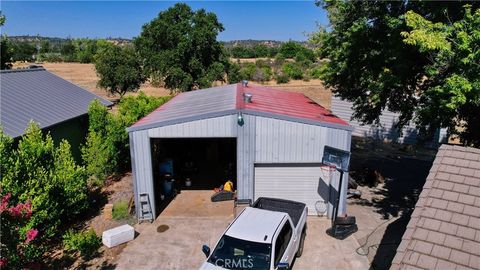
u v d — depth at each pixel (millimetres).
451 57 10266
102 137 17188
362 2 14133
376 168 19594
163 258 11031
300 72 68938
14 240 7973
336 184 13320
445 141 22375
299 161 13195
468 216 6512
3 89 16703
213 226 12977
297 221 10914
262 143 13039
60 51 122000
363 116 18984
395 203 15156
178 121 12750
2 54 32875
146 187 13203
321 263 10742
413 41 9992
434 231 6402
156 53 35938
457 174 7371
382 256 11047
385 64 14586
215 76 35344
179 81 35156
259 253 8797
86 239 11125
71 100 19031
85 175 13617
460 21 10391
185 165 18406
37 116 15758
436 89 10633
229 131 12945
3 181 10156
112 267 10602
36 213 10586
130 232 11938
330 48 16922
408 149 23016
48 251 11461
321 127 12828
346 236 12180
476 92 9586
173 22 35406
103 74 40656
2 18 27984
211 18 35469
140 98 22453
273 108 14391
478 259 5812
